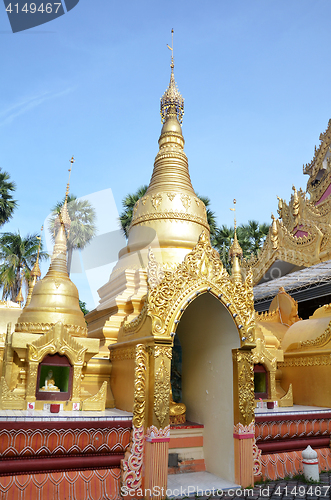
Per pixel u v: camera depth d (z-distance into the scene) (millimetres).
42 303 8352
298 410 9055
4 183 31094
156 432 6719
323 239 18859
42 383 7805
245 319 7965
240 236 31406
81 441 6621
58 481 6492
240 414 7598
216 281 7852
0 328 9617
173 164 13422
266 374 10336
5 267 28453
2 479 6219
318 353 10320
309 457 8109
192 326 9117
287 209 22766
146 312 7223
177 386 9664
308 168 23156
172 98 14781
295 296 21422
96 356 9086
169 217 11953
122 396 7816
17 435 6262
